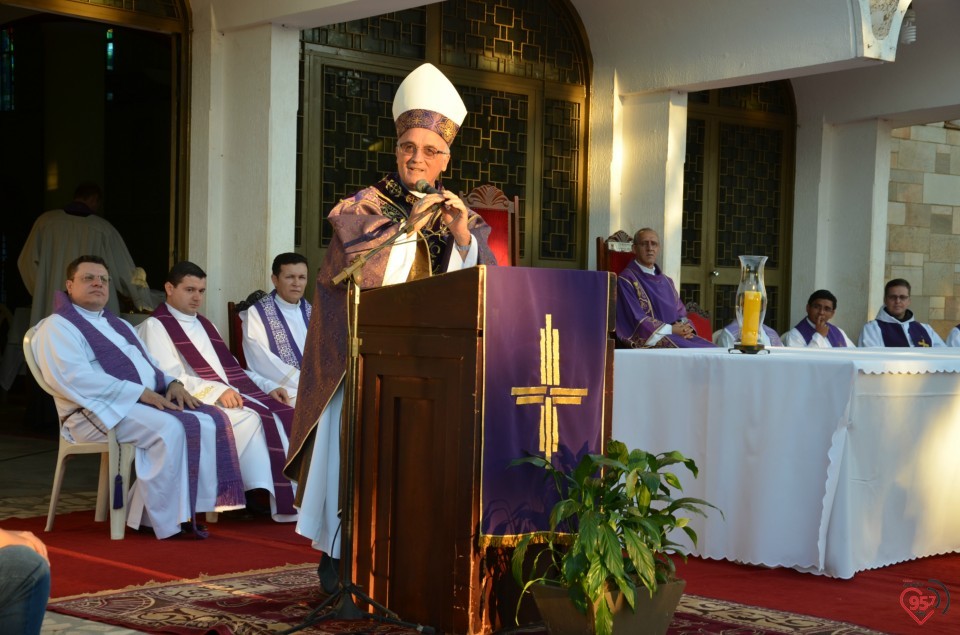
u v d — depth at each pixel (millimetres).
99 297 5082
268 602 3631
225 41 6688
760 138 9344
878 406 4320
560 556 3098
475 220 3576
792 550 4266
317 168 7129
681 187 8016
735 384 4426
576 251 8352
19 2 6242
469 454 2973
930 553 4625
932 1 8312
